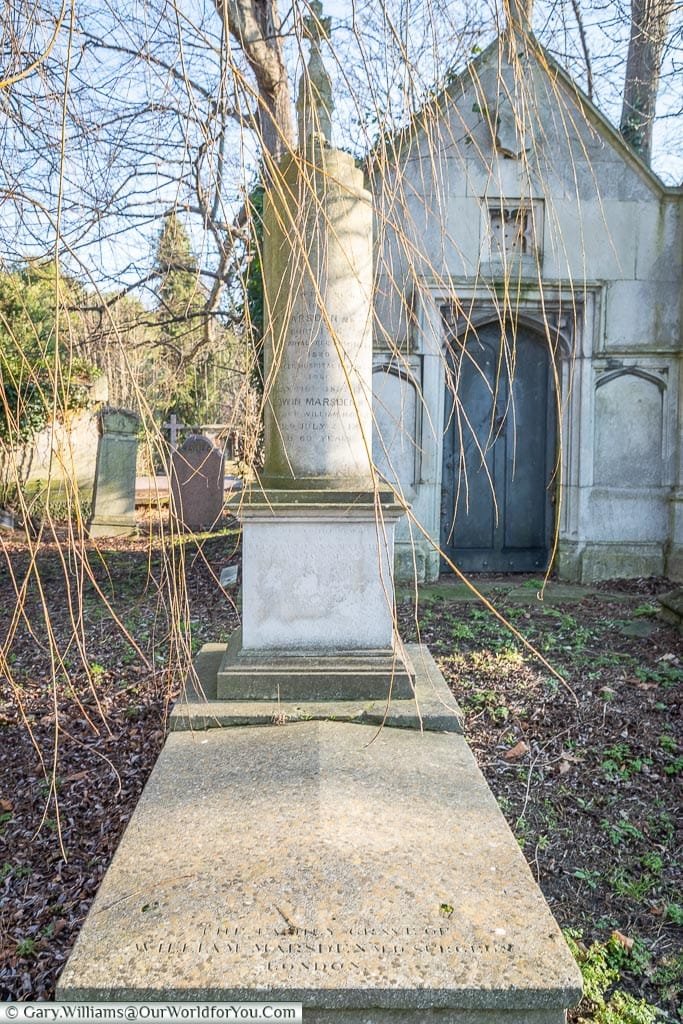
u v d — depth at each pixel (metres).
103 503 12.26
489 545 9.12
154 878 2.44
